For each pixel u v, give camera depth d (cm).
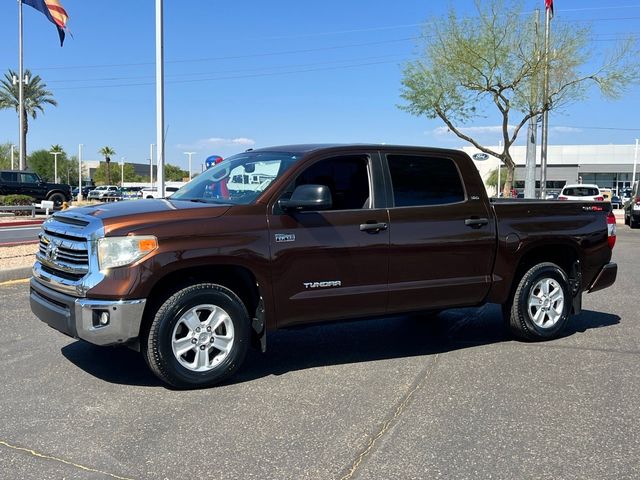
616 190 6688
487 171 6950
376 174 565
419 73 2572
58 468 359
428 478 351
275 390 495
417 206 578
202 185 594
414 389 500
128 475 352
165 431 412
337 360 583
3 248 1291
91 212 500
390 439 402
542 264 656
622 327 724
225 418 435
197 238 481
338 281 538
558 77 2470
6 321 700
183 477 350
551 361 582
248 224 502
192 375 487
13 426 417
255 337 545
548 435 410
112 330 461
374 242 550
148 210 491
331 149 551
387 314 570
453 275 595
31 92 5375
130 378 518
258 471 358
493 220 616
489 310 827
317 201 500
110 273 462
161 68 1420
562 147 6719
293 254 516
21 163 3841
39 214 2892
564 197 2872
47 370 535
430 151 594
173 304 476
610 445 396
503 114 2600
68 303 477
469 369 555
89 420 429
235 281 526
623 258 1407
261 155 584
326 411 450
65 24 2666
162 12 1408
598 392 493
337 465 366
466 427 423
